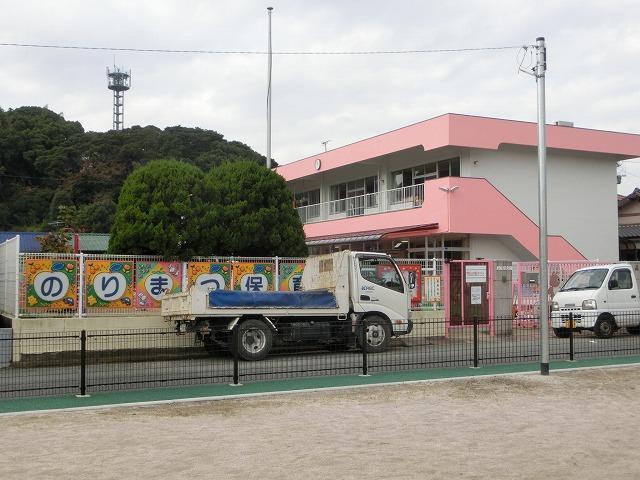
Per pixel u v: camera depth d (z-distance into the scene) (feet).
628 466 21.48
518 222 92.68
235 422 28.96
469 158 95.30
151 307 57.82
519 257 96.89
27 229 178.50
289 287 62.69
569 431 26.61
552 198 103.71
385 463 21.93
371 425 28.04
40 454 23.54
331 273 56.18
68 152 197.77
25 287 53.67
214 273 60.39
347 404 33.01
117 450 24.07
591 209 106.83
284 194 70.90
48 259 54.49
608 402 32.91
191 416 30.35
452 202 88.53
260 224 67.82
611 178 109.09
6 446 24.75
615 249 108.37
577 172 106.11
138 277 57.62
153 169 62.44
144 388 38.42
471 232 89.40
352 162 110.52
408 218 96.12
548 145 98.48
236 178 69.31
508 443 24.64
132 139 202.08
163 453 23.59
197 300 49.24
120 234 59.93
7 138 197.26
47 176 197.47
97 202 178.60
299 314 52.29
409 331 54.90
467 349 52.34
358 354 50.70
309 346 52.13
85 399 35.06
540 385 37.93
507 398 34.14
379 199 109.50
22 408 32.63
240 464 22.02
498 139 93.66
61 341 51.26
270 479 20.26
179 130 209.97
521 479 20.13
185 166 64.28
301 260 63.10
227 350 53.01
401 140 99.09
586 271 68.28
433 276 67.41
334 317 54.13
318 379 41.24
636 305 66.13
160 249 58.75
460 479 20.10
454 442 24.82
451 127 90.58
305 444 24.73
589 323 63.46
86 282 55.62
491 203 91.04
